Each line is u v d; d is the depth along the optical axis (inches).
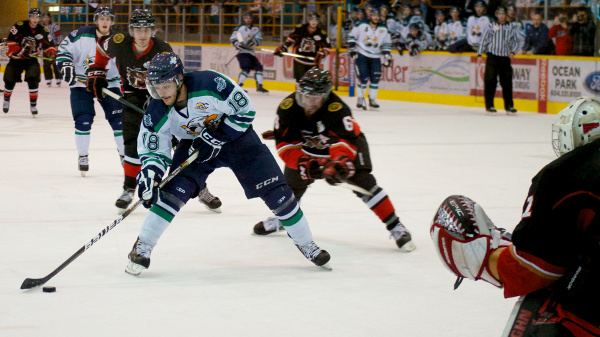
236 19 1407.5
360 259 305.7
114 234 340.5
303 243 289.1
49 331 218.8
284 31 1334.9
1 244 318.7
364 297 256.5
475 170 528.7
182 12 1496.1
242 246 325.4
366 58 1003.9
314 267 294.2
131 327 223.8
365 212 395.5
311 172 299.1
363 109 1011.3
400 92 1153.4
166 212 276.1
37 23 841.5
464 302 251.4
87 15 1594.5
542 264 127.7
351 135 292.2
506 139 703.1
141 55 385.7
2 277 271.6
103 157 573.9
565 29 954.1
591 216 125.2
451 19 1100.5
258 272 286.2
